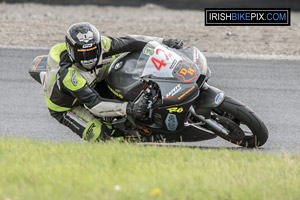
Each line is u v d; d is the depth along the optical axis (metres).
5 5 67.81
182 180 15.59
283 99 32.19
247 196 14.55
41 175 16.22
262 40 47.69
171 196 14.20
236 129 22.62
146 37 23.62
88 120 23.48
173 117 22.09
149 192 14.38
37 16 60.34
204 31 51.84
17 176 16.09
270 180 16.41
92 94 22.11
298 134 26.53
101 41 22.44
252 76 36.84
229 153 19.84
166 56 22.05
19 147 20.50
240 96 32.84
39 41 46.66
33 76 25.50
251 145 23.03
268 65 39.44
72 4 69.88
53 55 23.05
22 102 32.03
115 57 23.83
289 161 18.83
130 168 17.12
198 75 21.84
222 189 14.95
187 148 20.88
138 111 21.77
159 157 18.89
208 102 22.00
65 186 14.92
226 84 35.16
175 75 21.64
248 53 43.00
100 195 14.01
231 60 40.84
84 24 21.78
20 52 42.66
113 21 57.53
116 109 22.00
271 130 27.05
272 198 14.40
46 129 27.84
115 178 15.88
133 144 21.97
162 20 59.34
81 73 22.42
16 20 56.62
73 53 21.53
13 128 27.95
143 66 22.25
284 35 49.75
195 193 14.51
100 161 17.98
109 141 21.80
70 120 23.75
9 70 38.06
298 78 36.38
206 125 23.47
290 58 41.34
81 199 13.88
